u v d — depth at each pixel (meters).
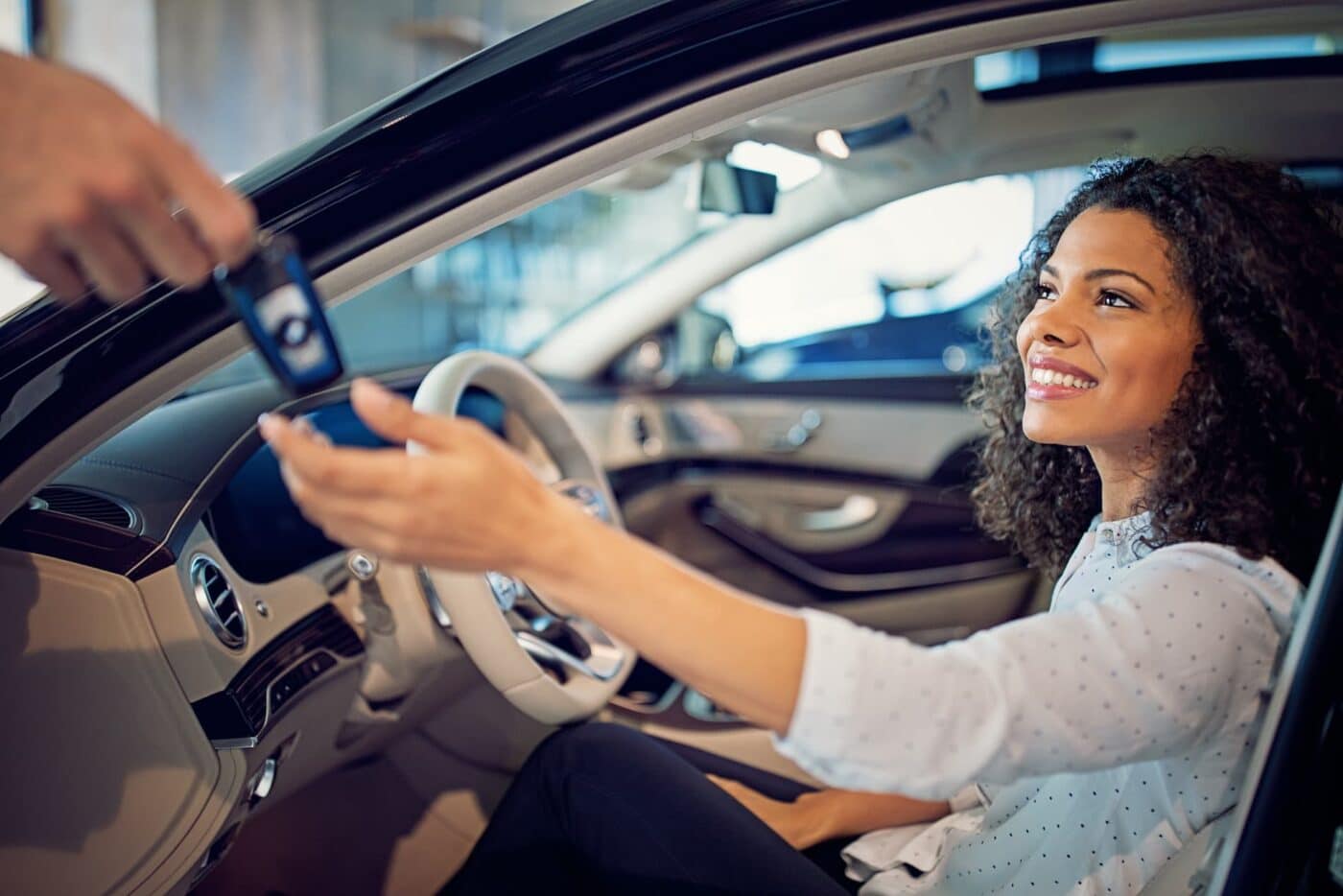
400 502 0.61
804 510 2.76
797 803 1.33
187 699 1.00
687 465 2.75
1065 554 1.19
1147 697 0.76
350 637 1.26
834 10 0.86
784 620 0.73
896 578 2.68
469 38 4.61
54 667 0.96
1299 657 0.81
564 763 1.20
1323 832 0.81
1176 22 0.90
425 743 1.60
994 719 0.73
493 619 1.19
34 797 0.96
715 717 1.92
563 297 5.11
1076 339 0.91
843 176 1.81
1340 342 0.88
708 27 0.86
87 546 0.98
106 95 0.60
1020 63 1.67
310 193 0.85
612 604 0.68
